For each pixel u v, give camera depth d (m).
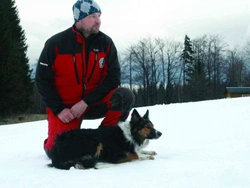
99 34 4.87
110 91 5.21
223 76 54.47
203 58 53.25
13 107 30.58
